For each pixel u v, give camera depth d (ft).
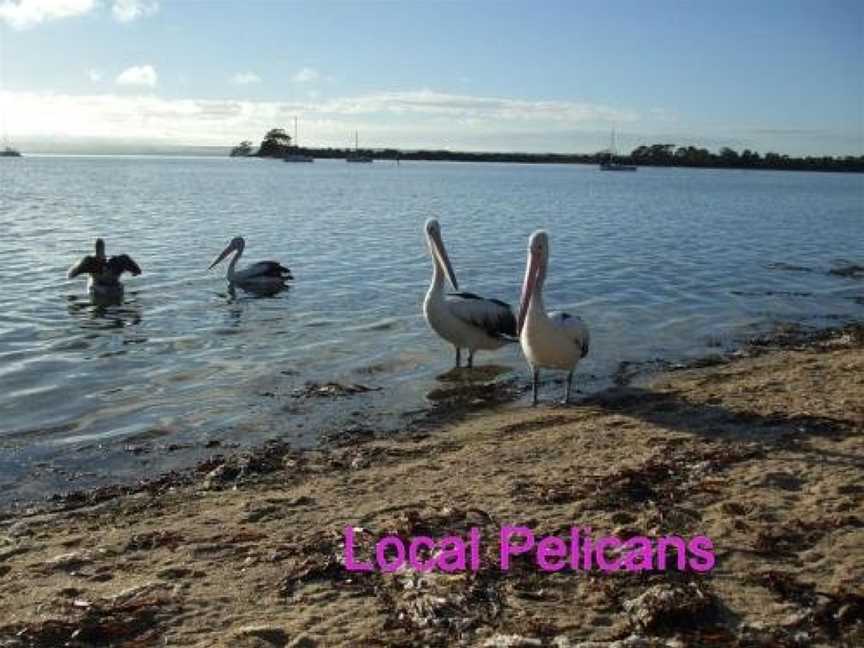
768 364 20.31
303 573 9.59
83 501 12.52
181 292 29.09
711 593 8.89
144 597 9.17
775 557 9.68
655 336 23.97
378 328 23.84
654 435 14.64
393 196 94.99
